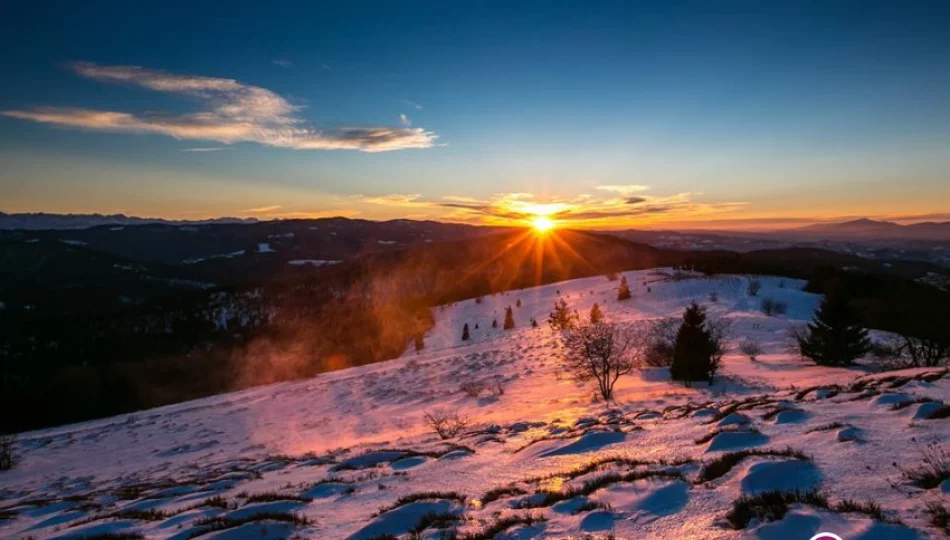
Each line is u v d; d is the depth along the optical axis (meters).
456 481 9.64
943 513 4.57
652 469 7.54
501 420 19.62
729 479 6.49
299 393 39.69
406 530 6.89
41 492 19.16
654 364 29.91
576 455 10.21
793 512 4.96
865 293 45.88
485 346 52.75
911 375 14.70
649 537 5.29
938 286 29.94
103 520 9.29
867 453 6.65
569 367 31.75
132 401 50.81
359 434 23.81
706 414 12.76
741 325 40.88
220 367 67.94
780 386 20.30
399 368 45.31
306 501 9.25
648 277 89.56
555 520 6.14
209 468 18.69
